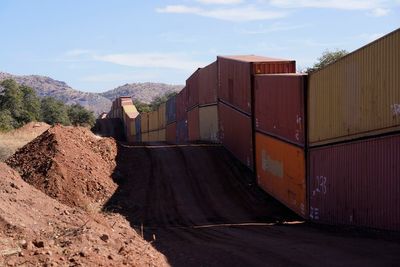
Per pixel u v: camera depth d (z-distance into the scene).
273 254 14.81
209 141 46.88
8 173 14.26
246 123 34.72
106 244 11.21
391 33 16.73
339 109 20.75
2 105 81.94
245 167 35.59
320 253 14.61
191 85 55.56
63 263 8.97
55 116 102.38
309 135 23.94
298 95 24.86
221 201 29.50
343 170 20.42
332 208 21.55
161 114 76.50
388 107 17.05
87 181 28.70
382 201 17.50
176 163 36.94
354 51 19.34
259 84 31.67
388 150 17.12
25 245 9.11
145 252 12.77
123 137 115.50
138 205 28.11
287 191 27.02
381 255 13.74
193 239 18.95
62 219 12.28
